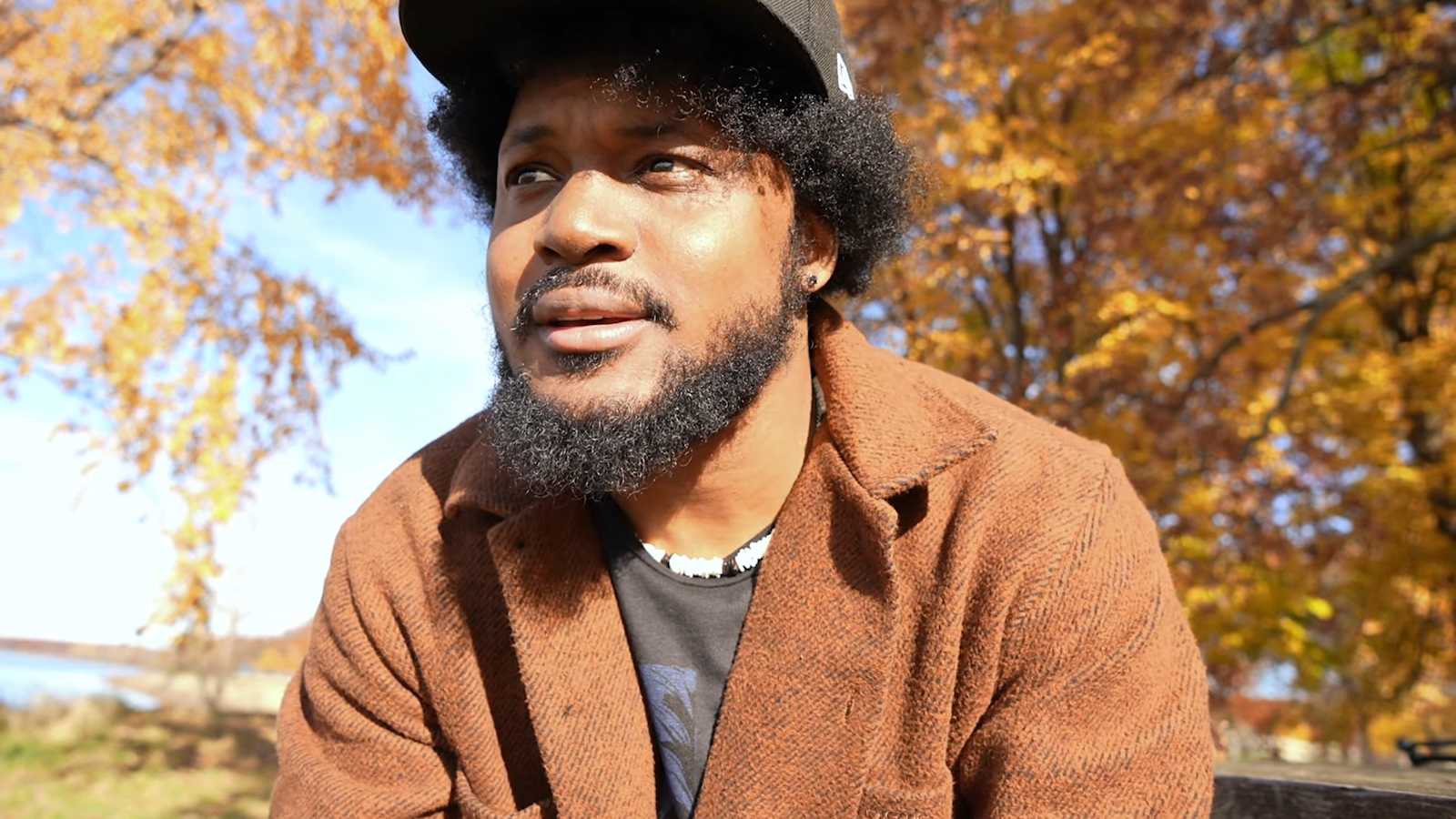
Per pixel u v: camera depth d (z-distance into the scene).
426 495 1.26
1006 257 6.38
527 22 1.08
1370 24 6.47
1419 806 1.16
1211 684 6.44
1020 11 6.59
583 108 1.03
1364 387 6.30
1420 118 6.97
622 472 1.00
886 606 1.00
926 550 1.05
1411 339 7.75
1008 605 1.00
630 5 1.04
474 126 1.37
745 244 1.05
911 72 6.12
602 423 0.98
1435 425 7.17
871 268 1.40
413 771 1.18
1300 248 6.41
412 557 1.22
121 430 4.94
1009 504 1.04
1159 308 5.40
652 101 1.02
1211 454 5.62
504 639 1.18
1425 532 6.82
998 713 1.01
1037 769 0.94
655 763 1.16
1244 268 6.09
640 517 1.15
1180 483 5.56
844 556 1.04
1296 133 6.29
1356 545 6.97
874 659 1.00
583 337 1.00
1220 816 1.41
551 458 1.00
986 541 1.03
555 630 1.10
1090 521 1.03
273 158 5.45
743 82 1.07
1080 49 5.64
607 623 1.13
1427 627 7.82
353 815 1.15
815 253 1.23
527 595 1.10
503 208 1.12
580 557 1.14
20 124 5.14
